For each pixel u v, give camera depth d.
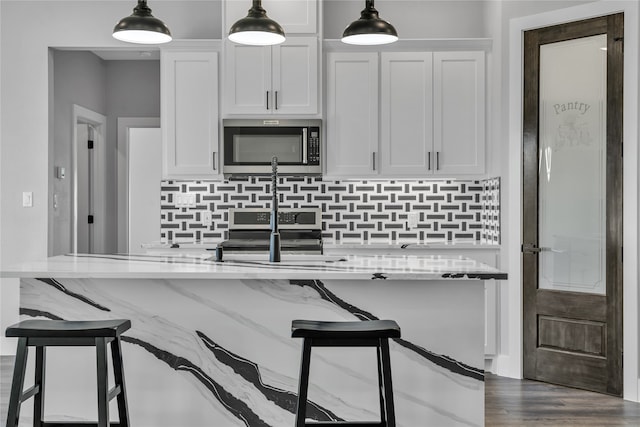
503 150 4.32
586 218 4.00
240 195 5.00
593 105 3.96
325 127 4.58
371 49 4.54
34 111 4.67
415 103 4.54
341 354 2.84
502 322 4.29
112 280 2.84
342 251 4.43
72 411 2.87
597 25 3.90
